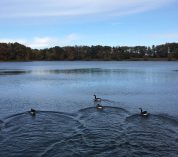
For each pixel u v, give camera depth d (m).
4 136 29.59
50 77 95.62
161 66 166.25
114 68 146.50
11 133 30.48
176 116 37.66
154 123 33.47
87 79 87.81
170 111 40.97
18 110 42.06
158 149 26.05
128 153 25.28
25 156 24.97
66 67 159.62
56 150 26.03
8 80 85.62
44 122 34.34
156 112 40.31
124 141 27.86
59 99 51.22
